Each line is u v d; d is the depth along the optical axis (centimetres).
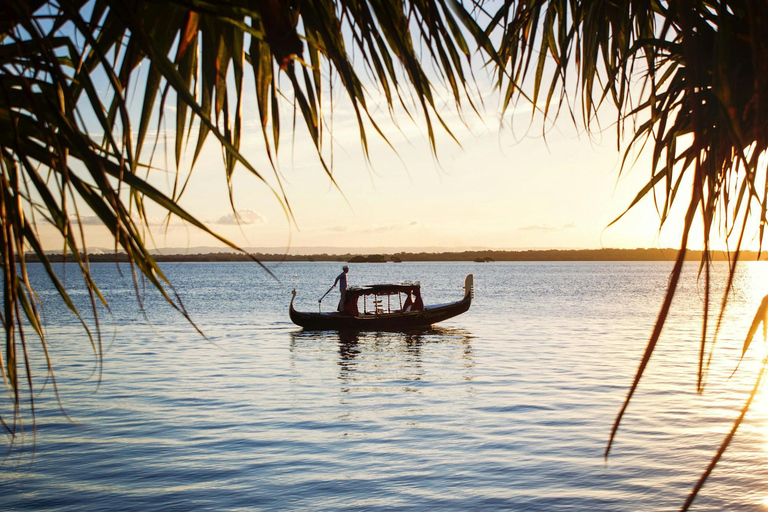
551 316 4103
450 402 1530
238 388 1731
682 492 928
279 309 4853
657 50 199
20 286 134
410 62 140
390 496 930
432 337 2977
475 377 1877
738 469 1013
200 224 123
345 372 2003
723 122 169
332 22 145
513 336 2986
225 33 141
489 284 9856
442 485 970
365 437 1226
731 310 4491
